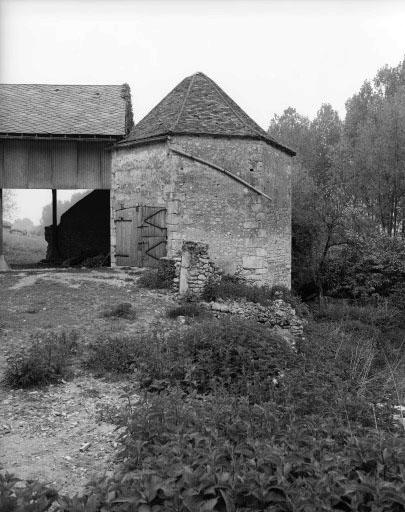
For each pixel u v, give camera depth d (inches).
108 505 128.2
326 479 134.6
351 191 958.4
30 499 128.6
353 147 1072.8
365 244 832.9
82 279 543.2
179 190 575.2
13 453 194.5
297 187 847.7
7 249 1168.8
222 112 622.2
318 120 1320.1
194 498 130.0
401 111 869.2
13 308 417.1
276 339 307.7
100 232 840.3
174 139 579.5
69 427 218.8
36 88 758.5
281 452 147.3
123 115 701.3
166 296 473.7
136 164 626.5
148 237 602.2
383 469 141.6
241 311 430.3
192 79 677.3
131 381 272.1
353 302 794.8
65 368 283.9
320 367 298.2
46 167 672.4
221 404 199.8
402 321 679.1
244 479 135.6
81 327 369.7
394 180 882.8
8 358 281.1
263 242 597.9
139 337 335.9
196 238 580.1
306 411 207.9
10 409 237.1
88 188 677.9
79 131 652.7
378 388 275.4
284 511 129.2
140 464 156.4
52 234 864.9
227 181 585.6
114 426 218.1
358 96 1207.6
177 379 263.1
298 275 808.9
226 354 275.4
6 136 637.3
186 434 164.6
